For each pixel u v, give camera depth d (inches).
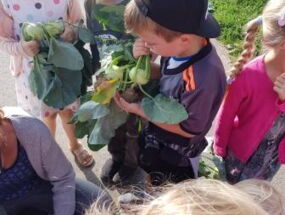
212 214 41.3
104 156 121.8
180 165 90.0
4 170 76.9
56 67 91.1
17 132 74.7
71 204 82.3
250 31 83.4
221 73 77.9
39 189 82.7
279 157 91.8
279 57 79.4
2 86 141.2
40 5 95.5
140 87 83.1
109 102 85.7
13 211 81.6
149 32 73.4
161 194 46.6
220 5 177.0
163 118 79.0
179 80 78.2
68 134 115.3
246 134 89.0
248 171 93.9
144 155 91.4
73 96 92.8
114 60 83.6
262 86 82.4
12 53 95.3
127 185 108.6
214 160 100.7
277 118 85.0
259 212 42.8
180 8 70.6
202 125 80.0
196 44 75.8
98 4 90.0
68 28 93.4
